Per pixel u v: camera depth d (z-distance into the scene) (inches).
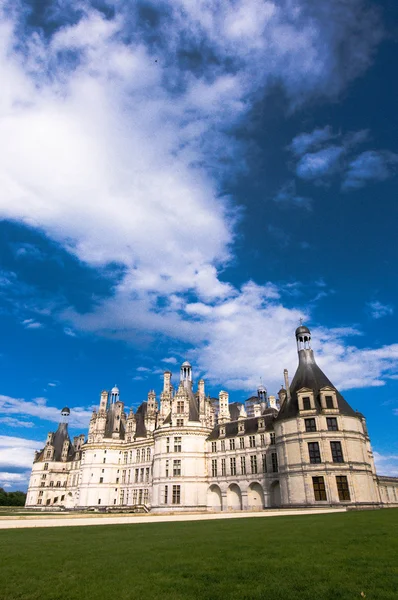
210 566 619.8
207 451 3818.9
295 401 2923.2
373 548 731.4
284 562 631.8
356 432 2723.9
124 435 4918.8
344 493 2546.8
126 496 4424.2
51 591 506.3
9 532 1226.0
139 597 478.3
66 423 6525.6
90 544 887.1
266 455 3334.2
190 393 4242.1
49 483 5944.9
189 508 3545.8
